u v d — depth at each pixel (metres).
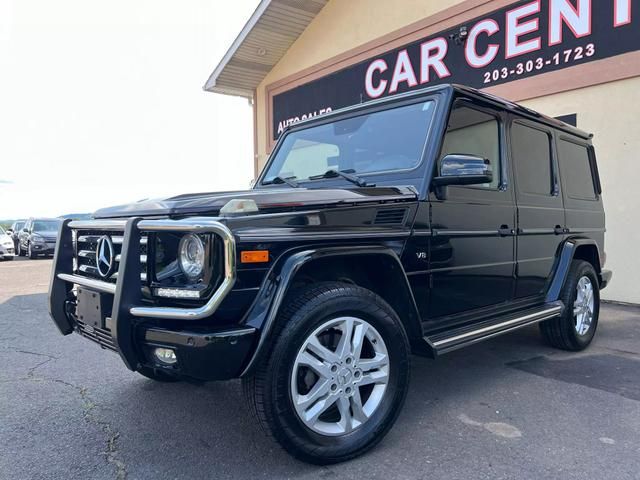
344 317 2.57
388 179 3.28
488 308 3.72
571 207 4.74
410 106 3.47
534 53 7.97
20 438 2.90
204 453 2.71
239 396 3.56
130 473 2.50
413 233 2.98
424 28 9.73
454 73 9.22
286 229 2.43
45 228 20.30
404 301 2.90
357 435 2.60
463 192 3.39
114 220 2.70
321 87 12.31
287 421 2.36
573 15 7.45
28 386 3.80
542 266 4.29
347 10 11.47
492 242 3.62
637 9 6.81
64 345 5.08
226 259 2.19
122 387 3.77
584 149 5.27
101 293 2.62
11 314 6.92
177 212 2.50
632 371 4.09
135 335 2.38
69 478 2.46
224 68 13.66
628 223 7.07
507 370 4.13
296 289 2.58
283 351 2.34
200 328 2.27
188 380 2.63
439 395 3.56
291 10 11.91
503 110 3.85
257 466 2.56
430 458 2.62
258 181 4.25
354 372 2.60
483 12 8.67
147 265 2.41
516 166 3.96
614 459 2.61
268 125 14.17
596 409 3.29
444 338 3.11
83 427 3.05
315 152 3.97
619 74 7.00
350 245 2.63
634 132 6.95
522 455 2.65
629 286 7.10
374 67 10.88
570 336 4.54
